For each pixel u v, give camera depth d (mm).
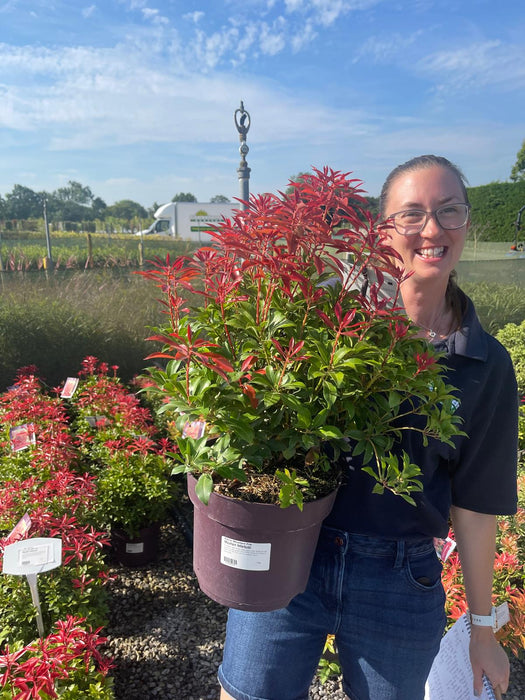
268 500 1031
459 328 1295
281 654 1219
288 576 1062
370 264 1000
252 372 948
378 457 1015
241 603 1066
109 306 5922
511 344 5086
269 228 965
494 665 1324
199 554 1109
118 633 2607
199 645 2555
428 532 1240
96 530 2885
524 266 8359
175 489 3180
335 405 1039
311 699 2227
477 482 1290
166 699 2242
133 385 4883
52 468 2689
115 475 2980
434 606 1244
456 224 1242
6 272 6898
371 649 1228
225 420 930
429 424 1051
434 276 1272
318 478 1143
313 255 991
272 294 1061
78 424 3689
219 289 1044
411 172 1261
